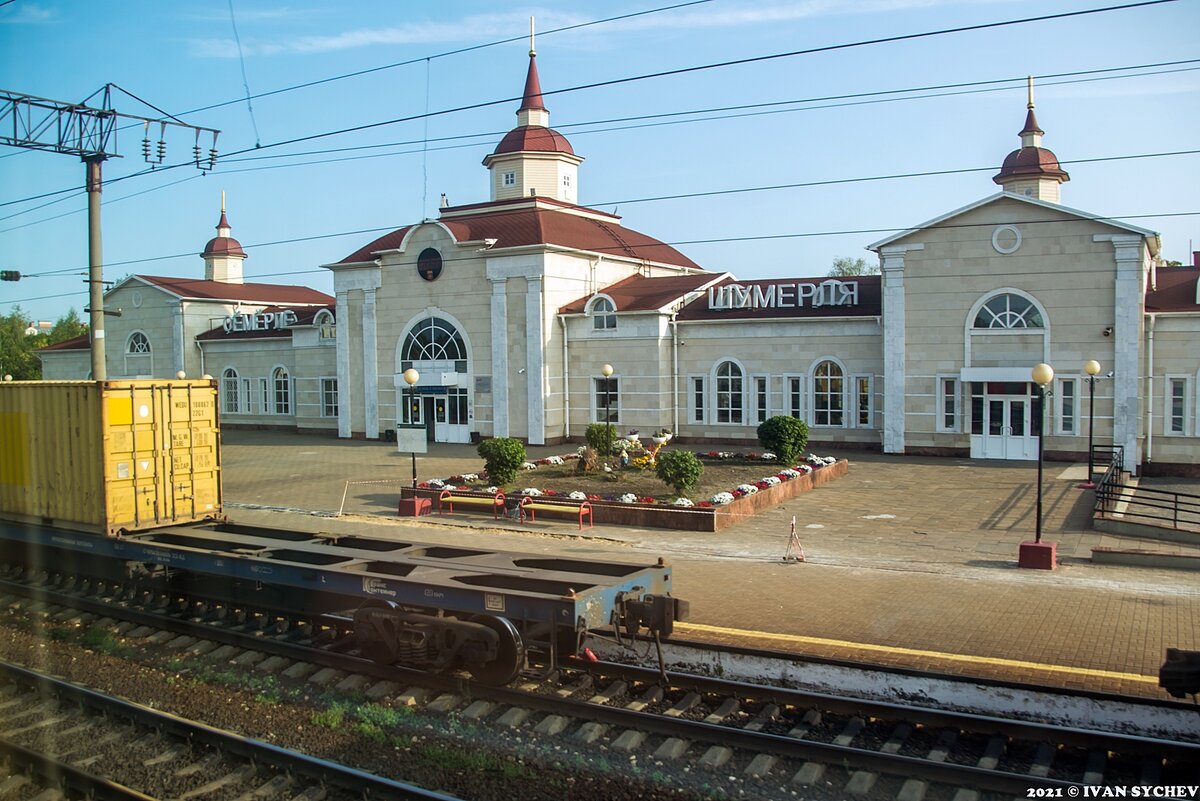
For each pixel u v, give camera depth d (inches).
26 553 633.0
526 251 1467.8
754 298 1411.2
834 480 1074.7
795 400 1376.7
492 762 326.6
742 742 335.9
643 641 431.8
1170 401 1140.5
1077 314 1162.0
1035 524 797.2
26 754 335.3
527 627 401.1
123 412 557.3
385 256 1624.0
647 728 352.5
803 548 706.8
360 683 413.4
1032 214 1178.0
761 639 452.4
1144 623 476.7
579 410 1502.2
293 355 1883.6
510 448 932.0
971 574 606.9
